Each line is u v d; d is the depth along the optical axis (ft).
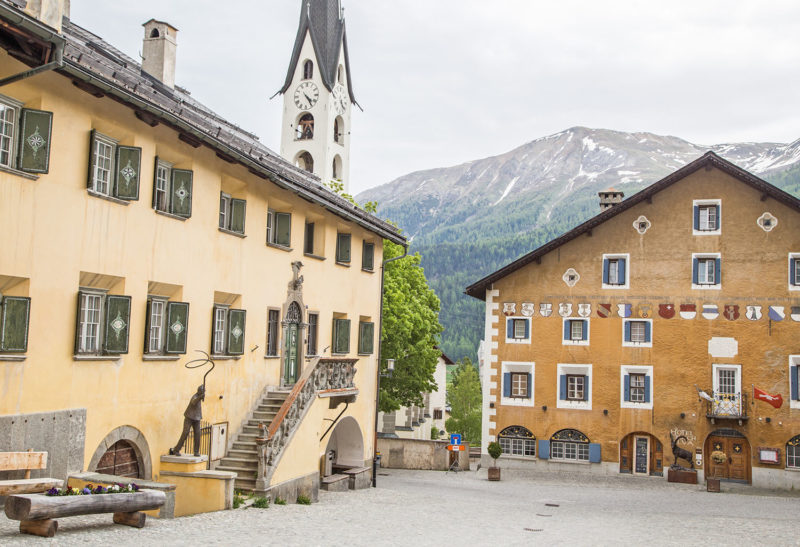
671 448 119.34
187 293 65.92
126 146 57.00
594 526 69.41
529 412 125.80
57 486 44.65
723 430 118.42
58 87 50.47
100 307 55.72
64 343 51.42
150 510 48.42
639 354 122.01
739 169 119.14
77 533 41.52
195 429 60.49
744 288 119.14
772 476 114.42
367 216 101.96
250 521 54.54
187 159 65.67
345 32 211.61
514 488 110.63
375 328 110.83
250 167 71.97
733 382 118.32
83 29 68.69
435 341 147.02
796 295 116.98
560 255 126.93
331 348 97.25
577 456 123.44
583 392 123.85
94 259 54.24
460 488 108.06
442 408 238.89
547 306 126.72
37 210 49.16
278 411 77.15
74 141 52.13
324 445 88.99
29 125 47.98
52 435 50.11
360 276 105.40
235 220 73.82
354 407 100.58
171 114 56.95
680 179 123.03
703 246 121.29
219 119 89.20
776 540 63.26
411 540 51.96
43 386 49.73
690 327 120.47
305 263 89.40
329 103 205.16
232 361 73.82
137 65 72.59
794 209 118.11
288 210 85.66
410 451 138.92
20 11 39.93
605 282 124.57
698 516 83.51
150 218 60.64
